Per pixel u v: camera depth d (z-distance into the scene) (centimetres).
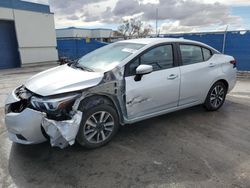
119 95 338
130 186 257
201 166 294
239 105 550
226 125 426
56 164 298
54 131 281
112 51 405
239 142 361
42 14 1555
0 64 1372
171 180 267
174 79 394
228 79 494
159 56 386
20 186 256
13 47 1428
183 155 320
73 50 1775
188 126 419
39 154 321
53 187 255
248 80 877
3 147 339
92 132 327
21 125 292
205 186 257
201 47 455
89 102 315
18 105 314
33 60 1537
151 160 307
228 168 291
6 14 1334
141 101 361
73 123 287
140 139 367
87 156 317
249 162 305
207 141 362
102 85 319
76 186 257
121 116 354
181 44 420
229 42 1023
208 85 459
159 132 393
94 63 386
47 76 346
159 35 1231
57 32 3894
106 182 264
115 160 307
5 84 839
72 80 314
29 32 1481
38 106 294
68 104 292
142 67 335
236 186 257
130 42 418
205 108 495
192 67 425
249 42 973
